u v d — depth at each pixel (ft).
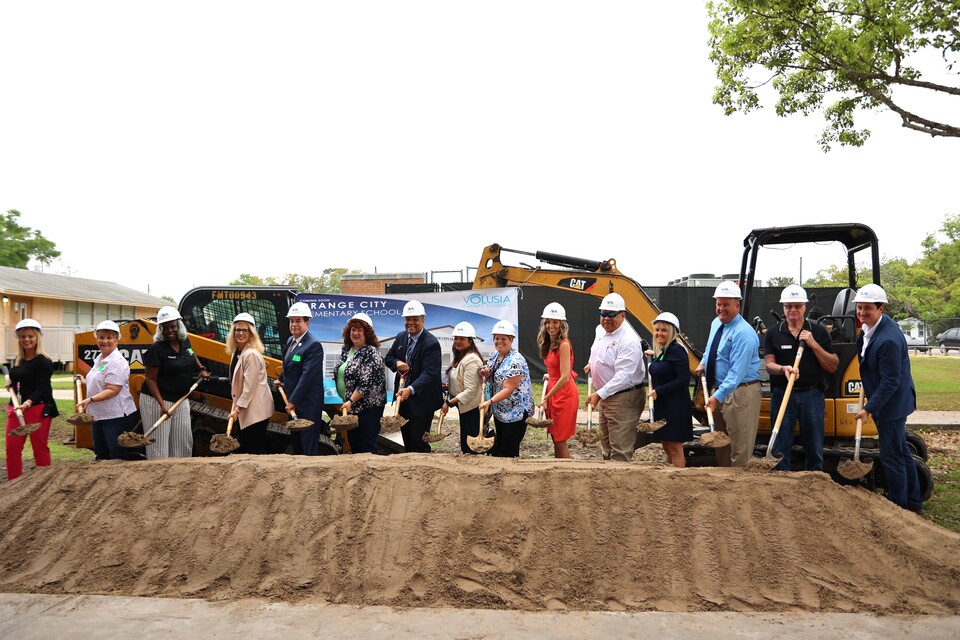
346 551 15.88
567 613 14.26
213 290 29.12
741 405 19.74
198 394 27.71
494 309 41.65
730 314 20.17
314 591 15.16
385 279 88.53
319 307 40.50
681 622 13.80
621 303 21.63
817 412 20.76
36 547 16.52
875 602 14.58
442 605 14.70
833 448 23.52
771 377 21.53
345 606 14.53
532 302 61.46
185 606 14.49
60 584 15.55
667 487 16.97
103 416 22.13
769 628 13.47
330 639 12.96
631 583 15.24
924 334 149.59
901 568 15.38
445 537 16.01
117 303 105.70
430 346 22.72
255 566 15.74
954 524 21.02
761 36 40.81
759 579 15.25
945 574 15.19
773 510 16.48
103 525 16.87
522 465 18.24
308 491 17.12
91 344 26.96
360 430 22.86
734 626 13.57
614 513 16.44
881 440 20.92
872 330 20.45
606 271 31.58
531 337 61.16
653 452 33.76
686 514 16.43
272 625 13.57
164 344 22.57
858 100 42.52
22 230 143.84
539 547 15.87
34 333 22.94
